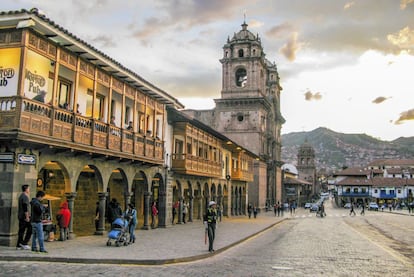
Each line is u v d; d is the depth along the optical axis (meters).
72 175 18.44
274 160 81.88
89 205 25.11
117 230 16.62
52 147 16.39
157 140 26.38
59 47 17.11
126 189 23.52
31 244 15.30
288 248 18.81
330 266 13.77
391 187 104.69
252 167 61.72
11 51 15.54
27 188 14.41
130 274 11.47
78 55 18.42
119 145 21.31
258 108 68.81
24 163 15.46
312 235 26.47
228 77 70.69
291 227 34.75
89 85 20.59
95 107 21.50
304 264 14.03
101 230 20.58
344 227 34.78
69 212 17.84
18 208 14.55
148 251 15.31
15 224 15.04
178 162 30.05
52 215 21.41
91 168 20.94
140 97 24.78
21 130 14.60
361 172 119.44
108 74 21.00
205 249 16.44
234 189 52.22
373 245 20.67
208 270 12.45
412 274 12.69
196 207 38.97
